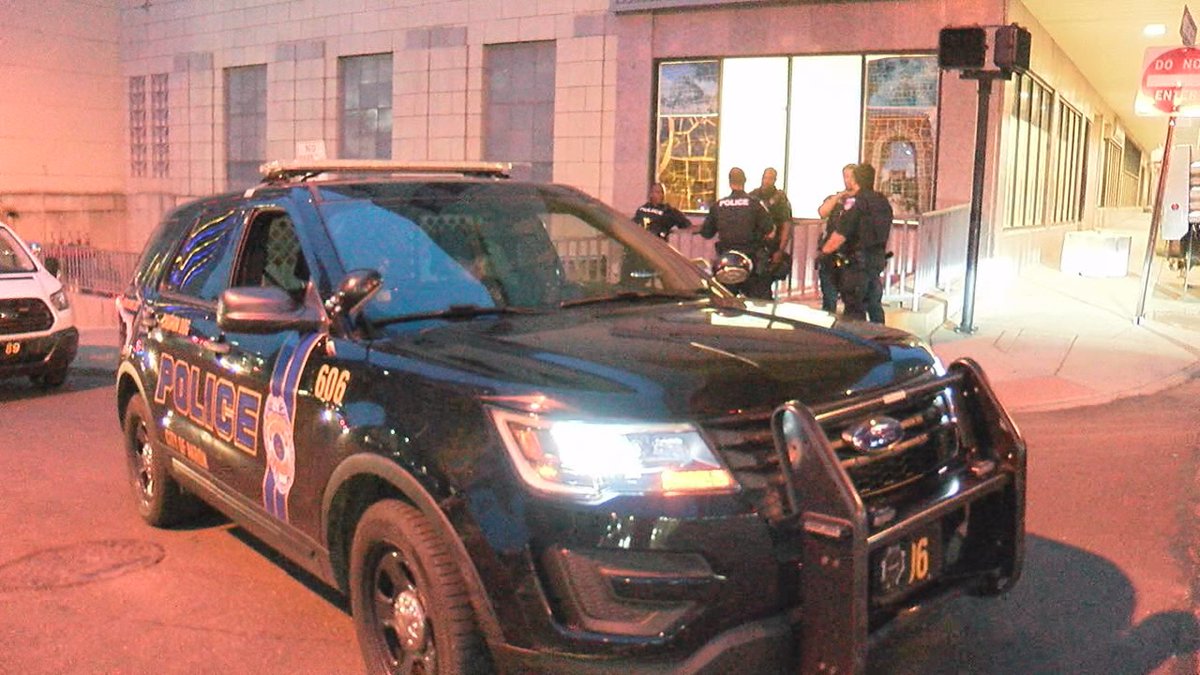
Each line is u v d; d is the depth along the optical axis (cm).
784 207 1205
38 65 2314
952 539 383
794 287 1273
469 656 357
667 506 324
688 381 348
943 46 1121
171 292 575
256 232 512
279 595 525
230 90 2192
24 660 456
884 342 408
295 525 447
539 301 457
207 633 482
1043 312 1346
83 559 575
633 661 325
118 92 2422
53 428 909
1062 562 546
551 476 333
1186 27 1178
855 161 1492
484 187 509
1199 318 1310
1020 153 1647
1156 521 608
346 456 397
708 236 1138
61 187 2364
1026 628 468
